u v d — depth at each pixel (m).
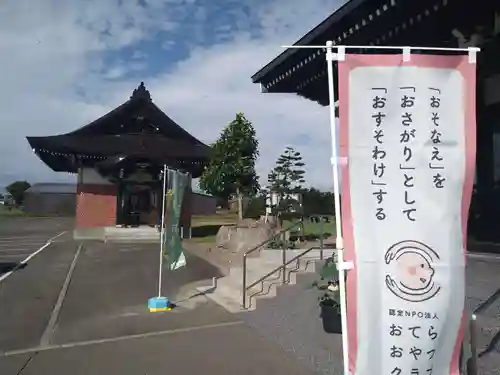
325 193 20.33
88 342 6.81
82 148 27.11
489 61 6.94
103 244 24.00
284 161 19.73
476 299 5.72
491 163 7.51
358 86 3.42
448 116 3.38
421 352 3.31
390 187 3.37
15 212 64.88
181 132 30.36
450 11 6.05
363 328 3.33
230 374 5.31
